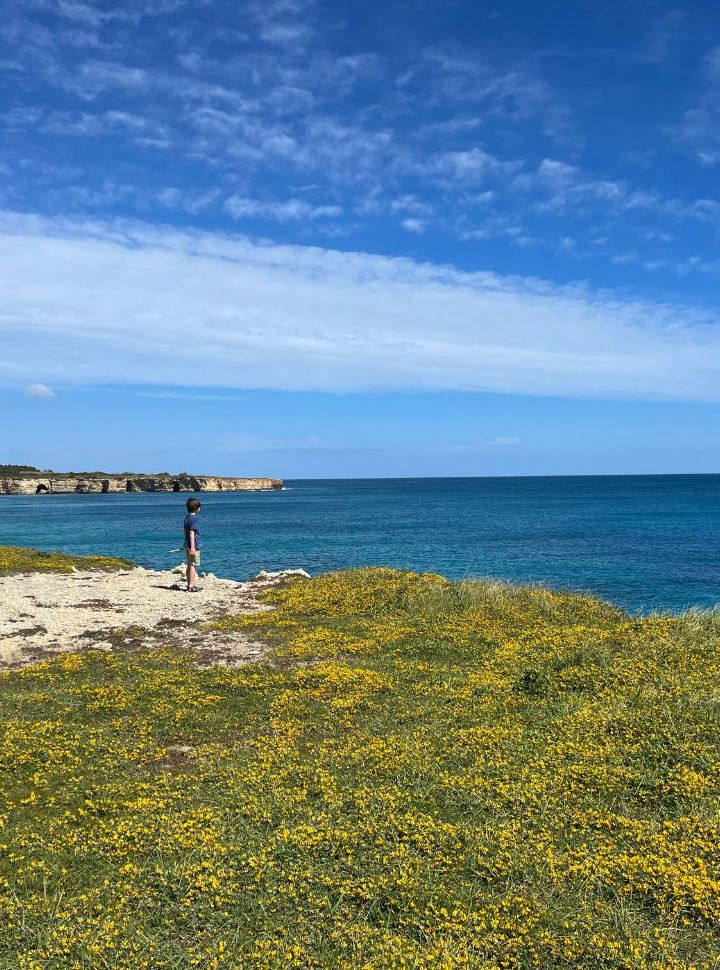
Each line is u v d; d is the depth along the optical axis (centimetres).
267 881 761
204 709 1315
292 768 1036
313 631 1888
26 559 3394
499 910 721
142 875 781
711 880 740
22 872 791
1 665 1606
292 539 7475
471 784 970
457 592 2255
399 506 15312
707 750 1036
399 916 718
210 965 643
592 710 1213
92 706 1312
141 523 10081
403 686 1430
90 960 651
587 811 900
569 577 4641
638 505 14375
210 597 2492
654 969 634
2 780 1010
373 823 867
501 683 1390
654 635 1653
